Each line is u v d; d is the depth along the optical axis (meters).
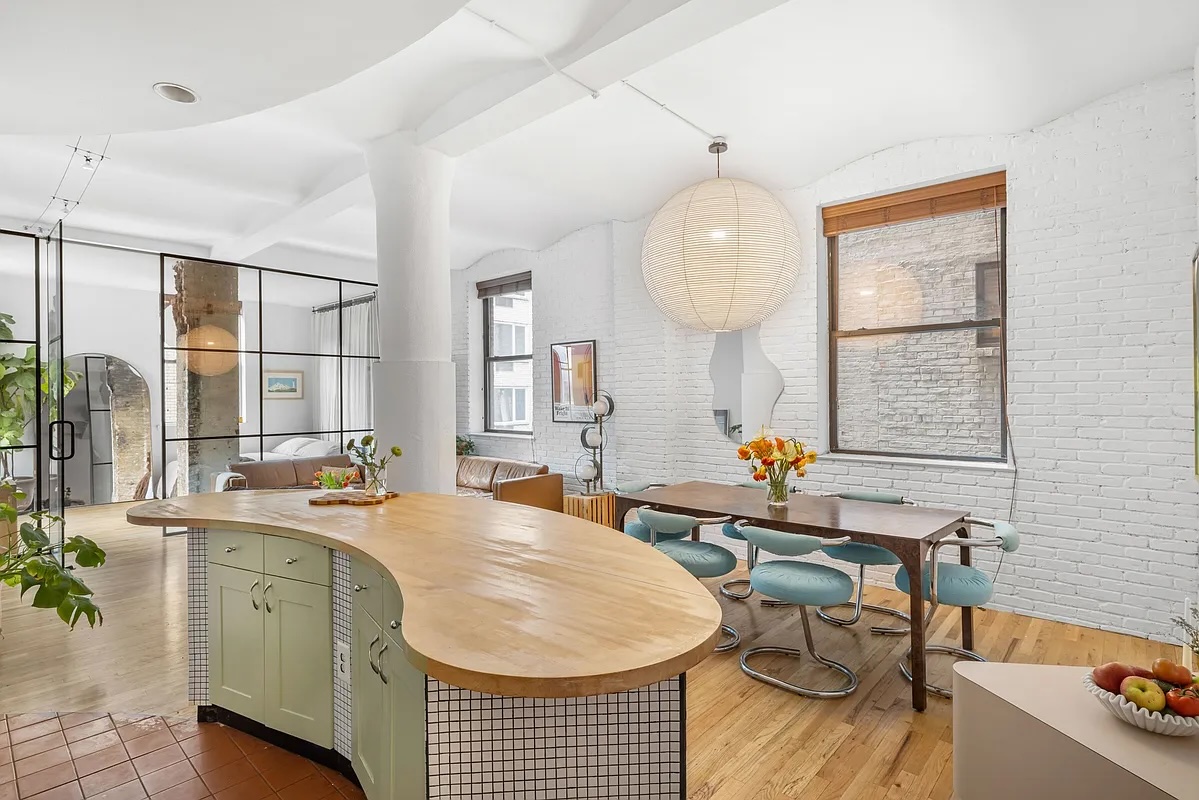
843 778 2.36
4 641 3.63
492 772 1.42
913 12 3.05
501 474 6.82
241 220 6.39
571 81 3.27
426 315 4.17
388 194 4.23
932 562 3.01
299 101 3.83
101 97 2.67
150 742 2.61
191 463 6.22
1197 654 1.95
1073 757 1.57
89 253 6.89
